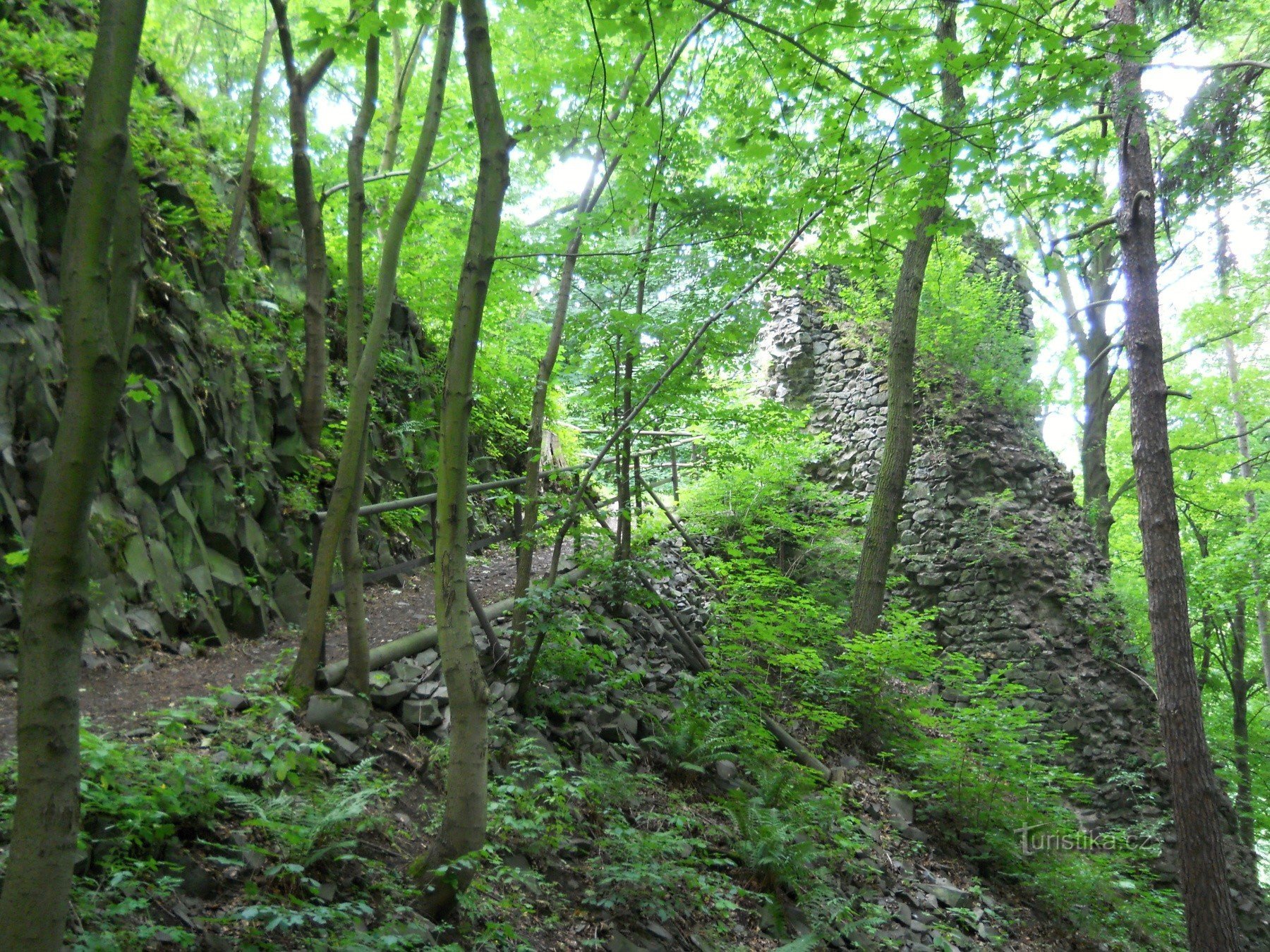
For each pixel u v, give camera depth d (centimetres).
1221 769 1183
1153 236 741
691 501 1164
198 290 636
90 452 175
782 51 411
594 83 470
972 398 1212
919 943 523
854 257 598
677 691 656
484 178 337
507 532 696
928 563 1121
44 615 174
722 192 628
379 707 460
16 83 351
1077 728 983
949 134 441
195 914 283
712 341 657
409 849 372
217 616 552
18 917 169
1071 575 1080
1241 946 649
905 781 743
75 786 179
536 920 377
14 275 476
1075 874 661
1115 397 1430
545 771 460
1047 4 463
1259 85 1088
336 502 448
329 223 856
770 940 454
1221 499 1420
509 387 1089
